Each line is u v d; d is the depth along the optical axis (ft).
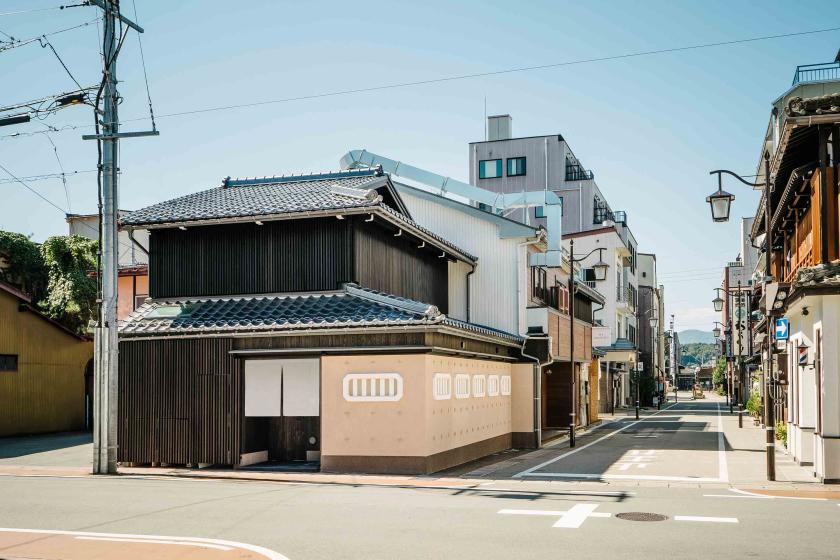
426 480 49.01
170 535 29.96
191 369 57.47
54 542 28.68
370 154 93.15
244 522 32.73
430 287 78.33
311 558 26.12
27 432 91.50
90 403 102.73
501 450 74.69
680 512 35.70
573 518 33.91
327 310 57.41
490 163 205.67
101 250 54.80
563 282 99.30
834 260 51.85
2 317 88.79
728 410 178.09
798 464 59.88
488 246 83.61
